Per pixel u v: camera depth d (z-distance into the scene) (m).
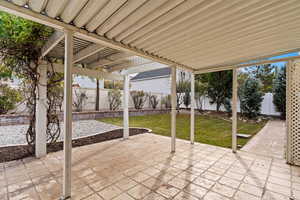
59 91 4.34
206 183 2.56
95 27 2.24
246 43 2.80
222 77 10.85
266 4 1.67
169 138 5.50
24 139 5.05
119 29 2.29
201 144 4.80
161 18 1.99
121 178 2.69
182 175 2.81
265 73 11.54
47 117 4.05
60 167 3.07
